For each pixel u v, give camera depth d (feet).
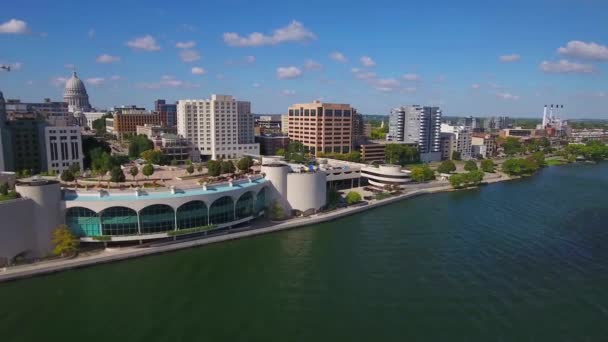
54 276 310.45
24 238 325.01
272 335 241.35
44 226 335.47
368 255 367.25
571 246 392.27
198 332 242.78
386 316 263.08
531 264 347.97
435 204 573.33
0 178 403.95
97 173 537.65
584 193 652.89
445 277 321.11
